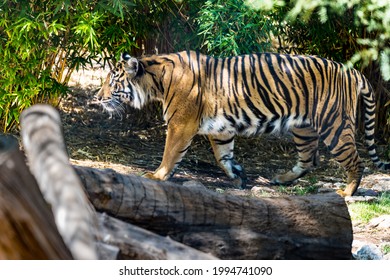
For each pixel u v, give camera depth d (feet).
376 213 38.83
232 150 46.11
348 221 24.62
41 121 12.37
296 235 23.75
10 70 47.47
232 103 44.24
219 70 44.32
